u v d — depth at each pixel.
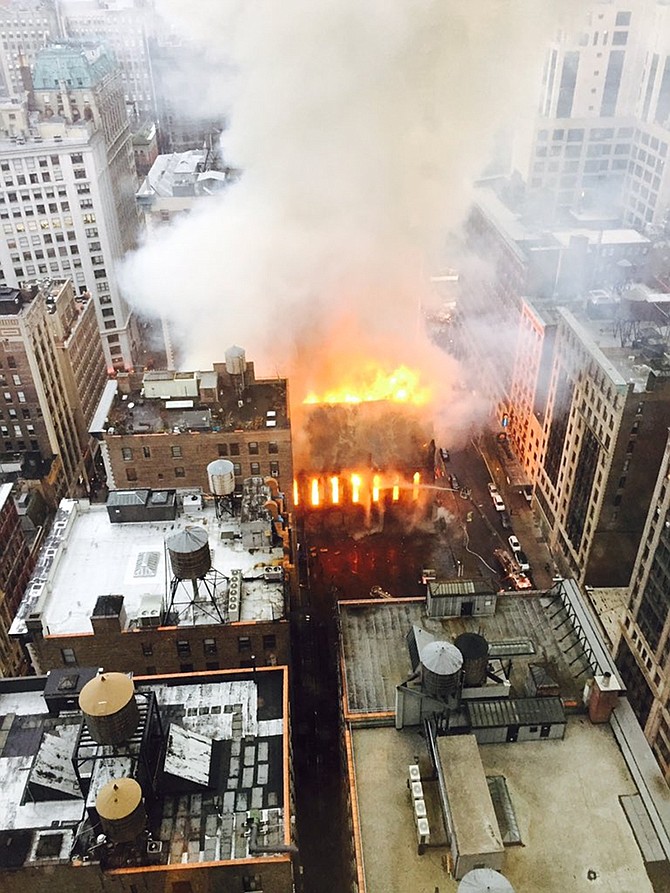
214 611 66.62
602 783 56.75
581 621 67.19
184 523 77.94
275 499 81.12
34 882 48.34
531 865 51.50
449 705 57.66
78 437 129.62
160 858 48.31
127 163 168.25
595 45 140.62
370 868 51.41
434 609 69.31
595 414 90.44
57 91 135.88
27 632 64.94
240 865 47.75
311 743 75.69
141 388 92.38
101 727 47.47
